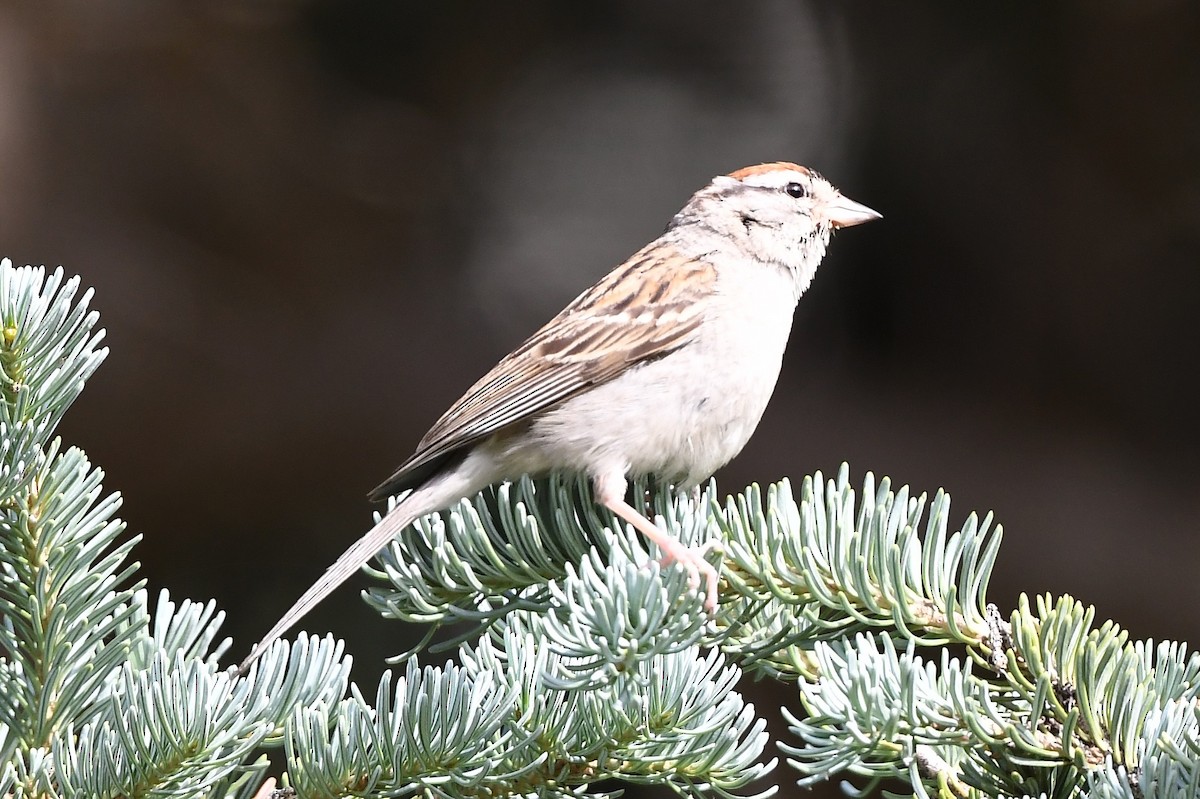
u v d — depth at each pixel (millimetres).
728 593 5012
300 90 12953
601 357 6980
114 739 4219
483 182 13289
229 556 11820
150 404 12125
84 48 12414
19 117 12148
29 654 4375
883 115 12773
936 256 12961
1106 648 4109
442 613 5336
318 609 10430
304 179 13016
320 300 12945
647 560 4414
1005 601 11648
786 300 8016
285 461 12242
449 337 13062
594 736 4488
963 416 12820
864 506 4539
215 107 12766
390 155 13141
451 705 4270
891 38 12578
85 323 4418
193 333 12461
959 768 4660
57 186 12344
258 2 12562
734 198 7922
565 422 6953
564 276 13312
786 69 13062
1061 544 11789
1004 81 12258
